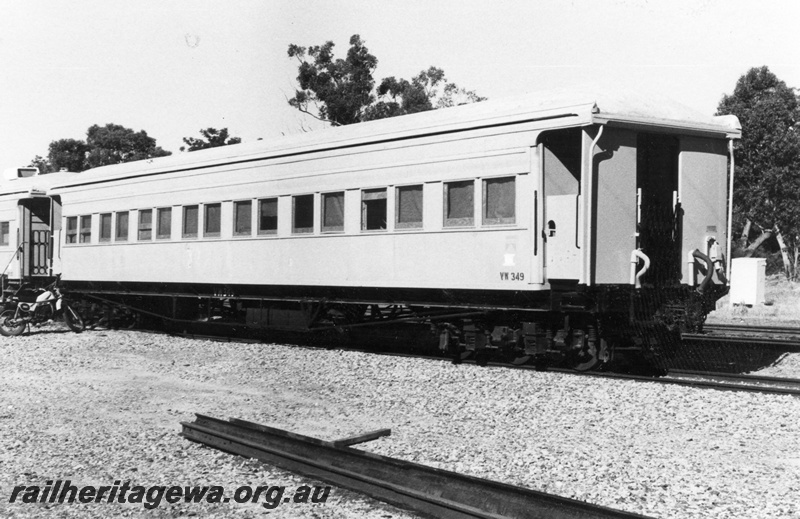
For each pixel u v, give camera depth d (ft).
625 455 22.67
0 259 71.26
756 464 21.88
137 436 26.25
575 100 34.19
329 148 45.39
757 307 80.23
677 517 17.49
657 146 38.58
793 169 119.24
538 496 16.65
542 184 35.58
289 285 48.14
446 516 17.25
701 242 37.78
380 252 42.63
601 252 34.55
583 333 36.73
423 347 47.16
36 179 71.05
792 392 30.60
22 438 26.40
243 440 23.52
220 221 52.70
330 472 20.51
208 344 51.42
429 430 26.48
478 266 37.96
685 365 41.50
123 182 60.54
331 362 41.75
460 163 38.58
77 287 65.82
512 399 30.83
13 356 48.21
